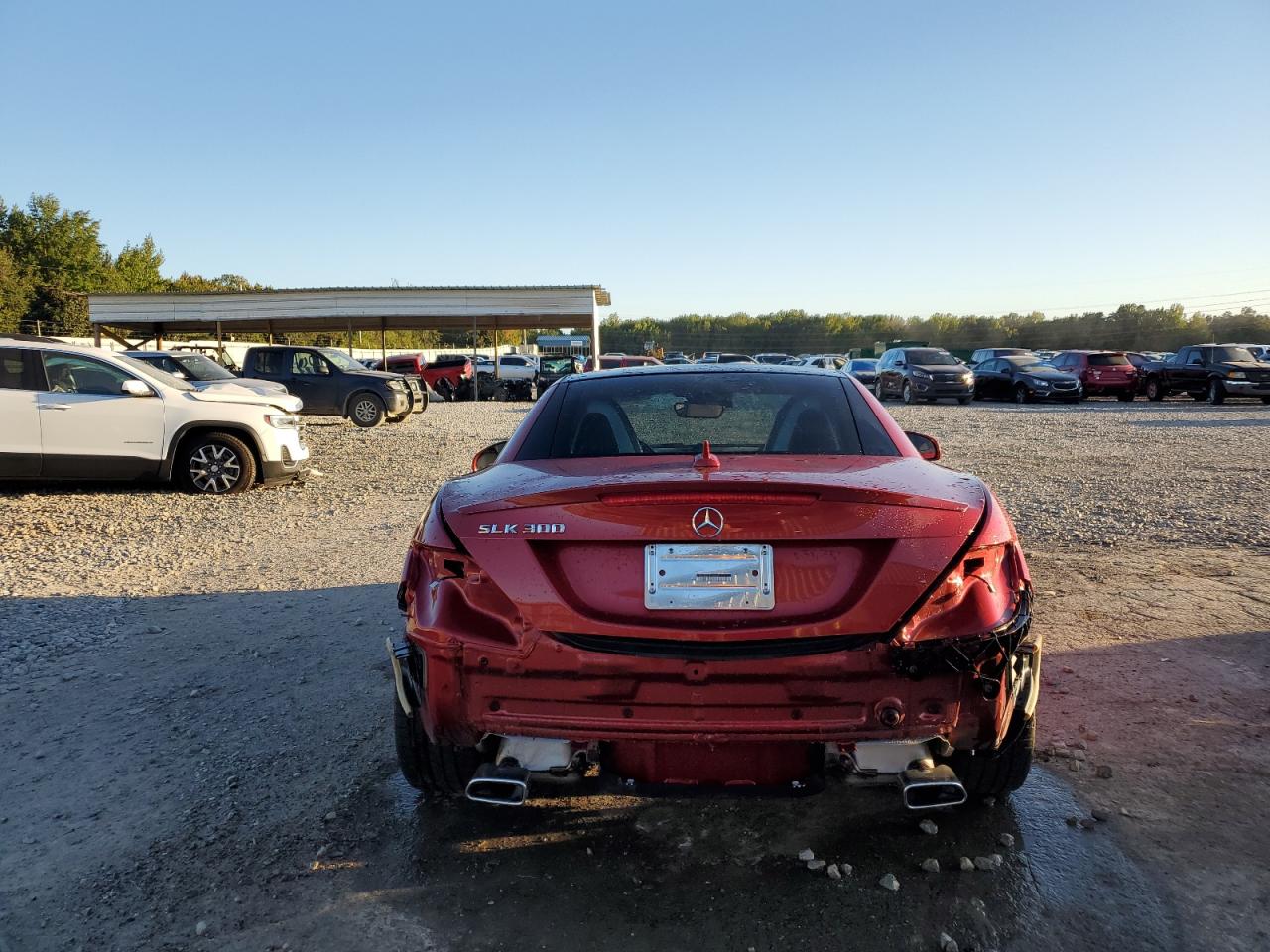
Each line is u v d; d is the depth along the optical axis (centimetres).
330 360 1984
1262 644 440
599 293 3697
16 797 308
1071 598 526
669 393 329
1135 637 453
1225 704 368
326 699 393
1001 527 241
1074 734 343
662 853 269
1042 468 1141
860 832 278
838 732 220
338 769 327
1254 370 2577
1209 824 278
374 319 3891
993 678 224
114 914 242
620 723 223
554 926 234
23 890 254
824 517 225
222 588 591
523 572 229
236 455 1000
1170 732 343
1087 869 255
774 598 224
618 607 226
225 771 326
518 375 3656
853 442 298
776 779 230
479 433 1814
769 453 293
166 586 599
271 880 257
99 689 408
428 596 241
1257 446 1405
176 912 242
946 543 226
